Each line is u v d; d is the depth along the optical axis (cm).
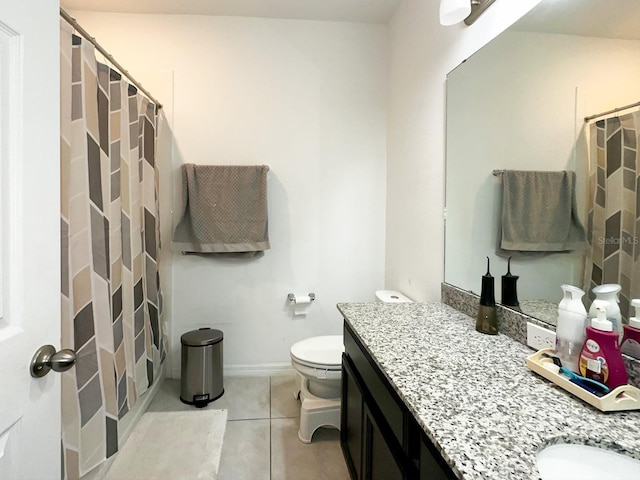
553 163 93
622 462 56
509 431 59
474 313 128
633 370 71
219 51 219
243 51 221
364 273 237
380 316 132
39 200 62
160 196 217
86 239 117
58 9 68
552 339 89
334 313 236
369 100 231
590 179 82
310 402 167
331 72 228
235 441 164
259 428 174
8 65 55
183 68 216
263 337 231
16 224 57
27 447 59
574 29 86
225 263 225
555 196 94
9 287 56
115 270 143
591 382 70
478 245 129
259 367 232
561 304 82
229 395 206
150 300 190
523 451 54
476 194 130
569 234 89
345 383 143
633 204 72
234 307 227
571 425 61
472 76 130
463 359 90
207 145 220
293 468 147
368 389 108
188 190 208
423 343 102
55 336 67
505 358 91
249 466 148
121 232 151
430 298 167
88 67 119
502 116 114
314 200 230
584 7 83
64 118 107
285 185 227
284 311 232
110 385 130
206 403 195
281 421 181
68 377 111
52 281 66
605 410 64
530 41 101
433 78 162
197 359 195
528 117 103
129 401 157
